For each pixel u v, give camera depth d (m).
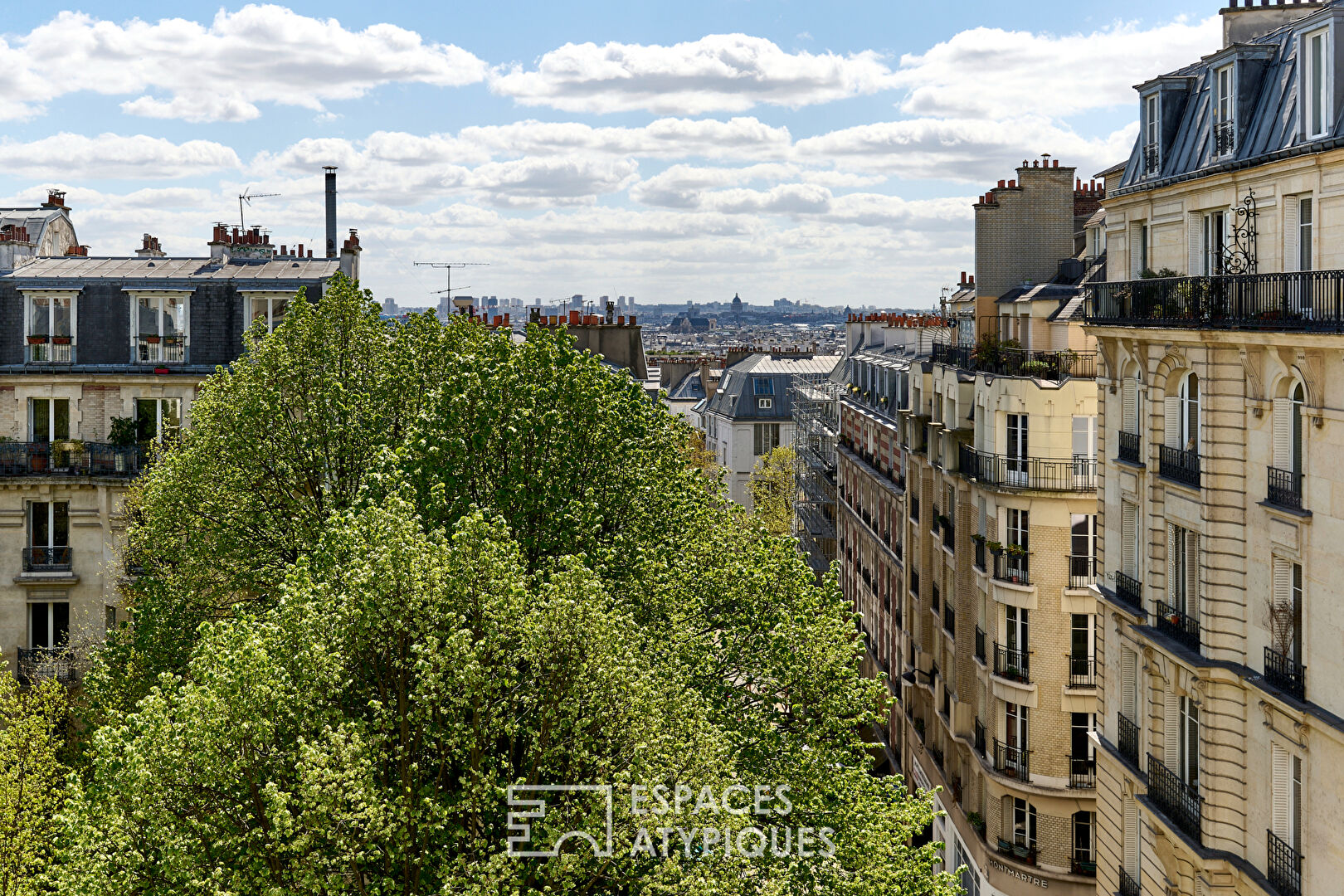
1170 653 29.66
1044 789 44.41
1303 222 25.69
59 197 65.81
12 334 52.72
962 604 50.44
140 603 40.50
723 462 136.00
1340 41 24.22
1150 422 31.72
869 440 75.06
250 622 27.25
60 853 25.20
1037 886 44.69
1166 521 31.41
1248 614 27.41
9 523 50.94
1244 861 27.45
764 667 33.41
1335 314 23.36
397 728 27.31
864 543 76.25
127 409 52.91
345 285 42.84
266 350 41.56
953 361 55.41
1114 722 35.09
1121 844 34.50
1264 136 27.28
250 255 62.03
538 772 26.70
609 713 26.94
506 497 33.09
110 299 53.28
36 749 38.31
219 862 24.73
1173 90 32.22
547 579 31.64
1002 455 45.81
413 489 31.89
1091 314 39.97
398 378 41.22
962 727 50.53
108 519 51.12
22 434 52.47
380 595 26.88
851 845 31.17
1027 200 53.28
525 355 36.34
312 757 23.45
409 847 25.33
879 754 72.06
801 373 132.88
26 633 51.06
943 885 32.41
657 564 33.09
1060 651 44.38
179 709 25.47
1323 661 24.27
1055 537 44.16
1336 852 23.78
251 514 40.22
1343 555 23.50
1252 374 26.67
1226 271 28.05
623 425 36.78
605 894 26.67
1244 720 27.53
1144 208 33.06
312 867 23.95
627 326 83.50
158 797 24.69
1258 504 26.52
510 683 26.61
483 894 23.62
